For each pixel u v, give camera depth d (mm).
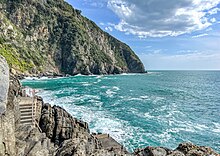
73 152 12352
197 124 33938
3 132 11430
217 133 29578
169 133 29000
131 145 24266
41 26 172125
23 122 21500
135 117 36750
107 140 22688
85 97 56406
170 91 78250
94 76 156750
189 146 13867
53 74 148750
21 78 112188
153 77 168625
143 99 56750
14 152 11828
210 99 61406
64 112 25062
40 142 13953
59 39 176375
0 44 128625
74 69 164625
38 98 26312
